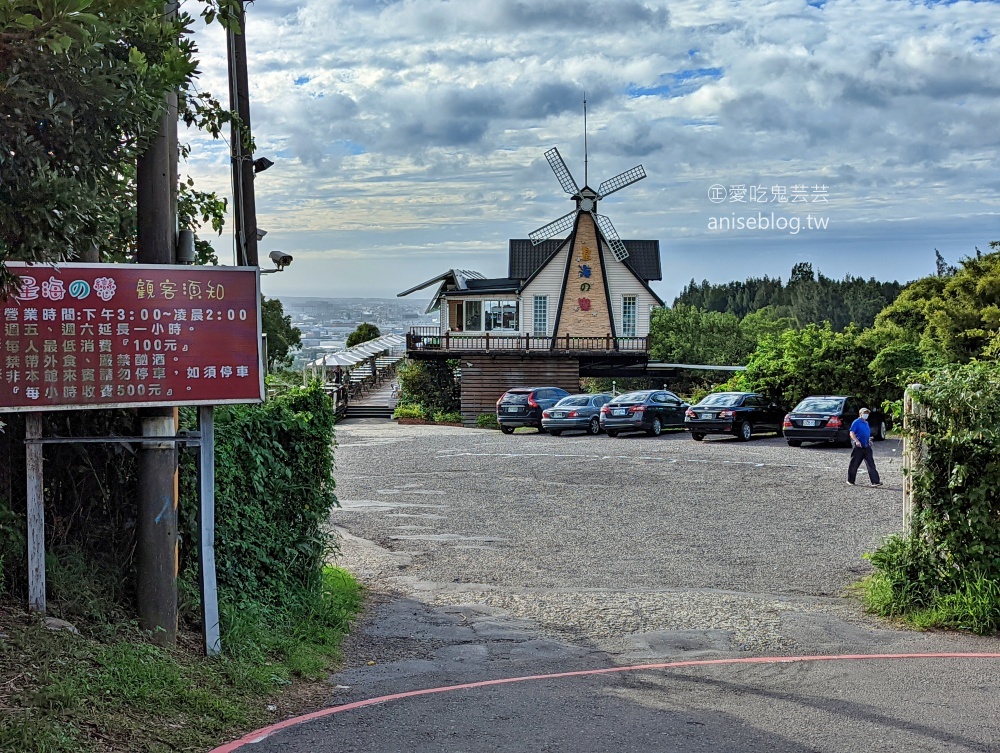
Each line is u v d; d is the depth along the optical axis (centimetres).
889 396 3534
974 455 997
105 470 790
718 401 3309
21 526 718
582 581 1257
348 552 1451
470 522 1712
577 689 757
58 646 621
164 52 626
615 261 5144
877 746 592
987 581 975
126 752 526
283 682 759
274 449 941
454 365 5159
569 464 2534
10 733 479
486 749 591
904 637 945
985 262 5497
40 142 512
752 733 623
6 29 409
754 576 1277
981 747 588
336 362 5041
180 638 778
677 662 861
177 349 751
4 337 695
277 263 1427
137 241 819
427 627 1017
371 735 621
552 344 4897
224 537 855
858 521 1688
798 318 13925
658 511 1814
